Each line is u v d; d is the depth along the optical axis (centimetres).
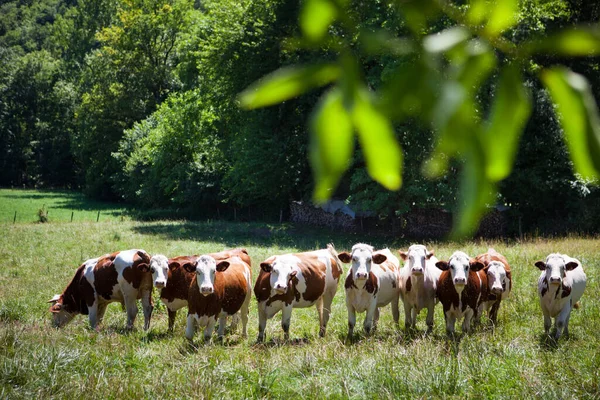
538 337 1028
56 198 6931
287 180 3731
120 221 4384
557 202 2948
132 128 6194
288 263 1109
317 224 3828
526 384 758
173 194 5109
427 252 1147
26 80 8481
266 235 3375
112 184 6538
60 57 10094
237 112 3700
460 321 1139
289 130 3634
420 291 1128
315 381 811
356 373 827
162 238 3105
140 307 1420
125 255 1250
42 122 8300
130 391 769
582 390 727
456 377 791
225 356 962
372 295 1111
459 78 47
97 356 934
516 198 2983
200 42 4016
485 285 1137
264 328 1123
